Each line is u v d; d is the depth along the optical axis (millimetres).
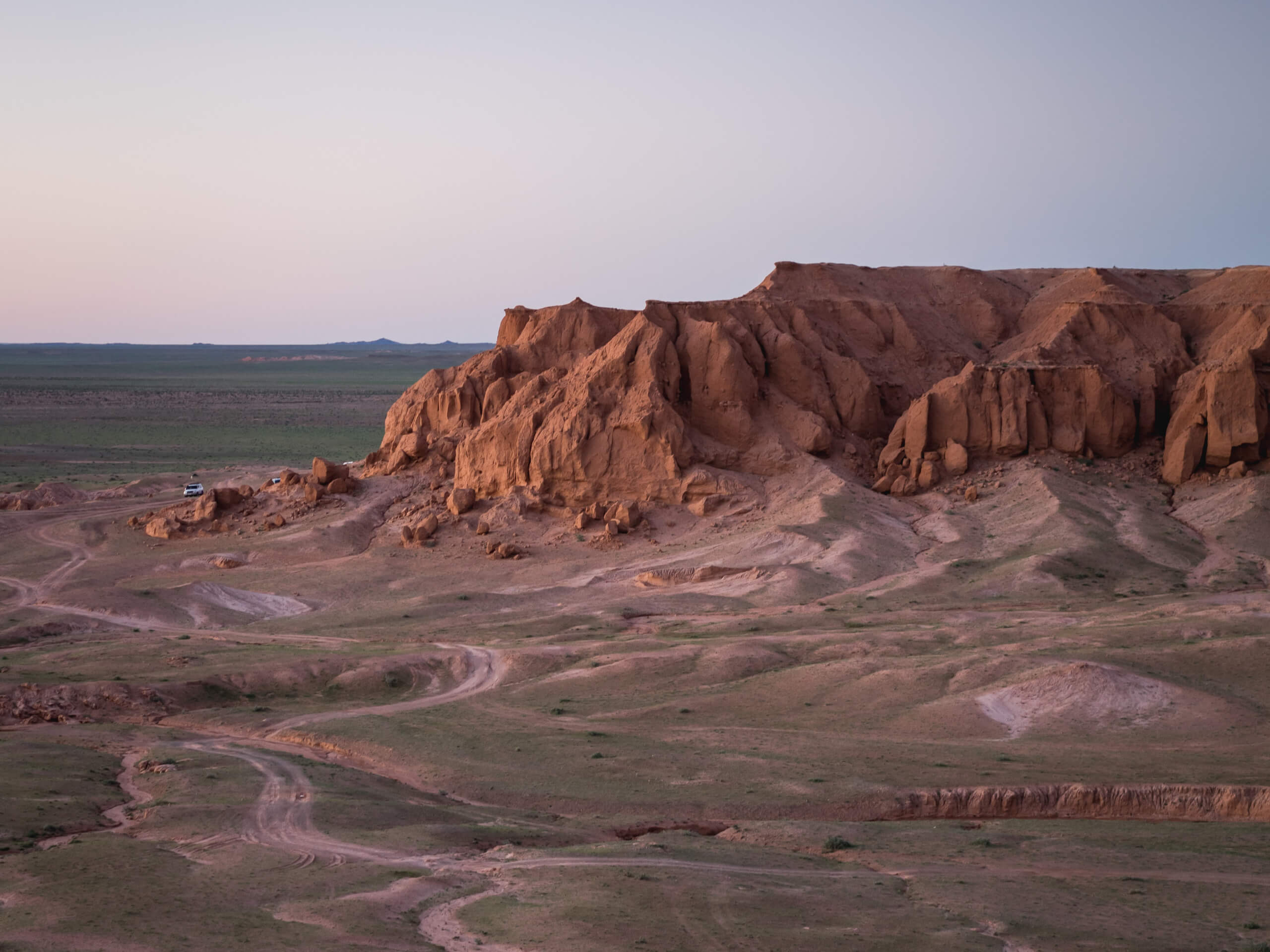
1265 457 116125
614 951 33062
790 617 87250
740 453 125000
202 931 34281
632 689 72875
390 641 88250
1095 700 62562
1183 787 50656
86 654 81812
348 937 33969
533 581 107375
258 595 104688
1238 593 88938
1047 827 48469
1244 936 35438
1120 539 104625
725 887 39844
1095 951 33969
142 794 54125
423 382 147500
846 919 36688
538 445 124125
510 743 62344
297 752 62562
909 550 106500
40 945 32531
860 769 55188
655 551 112125
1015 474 121062
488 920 36312
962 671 68000
